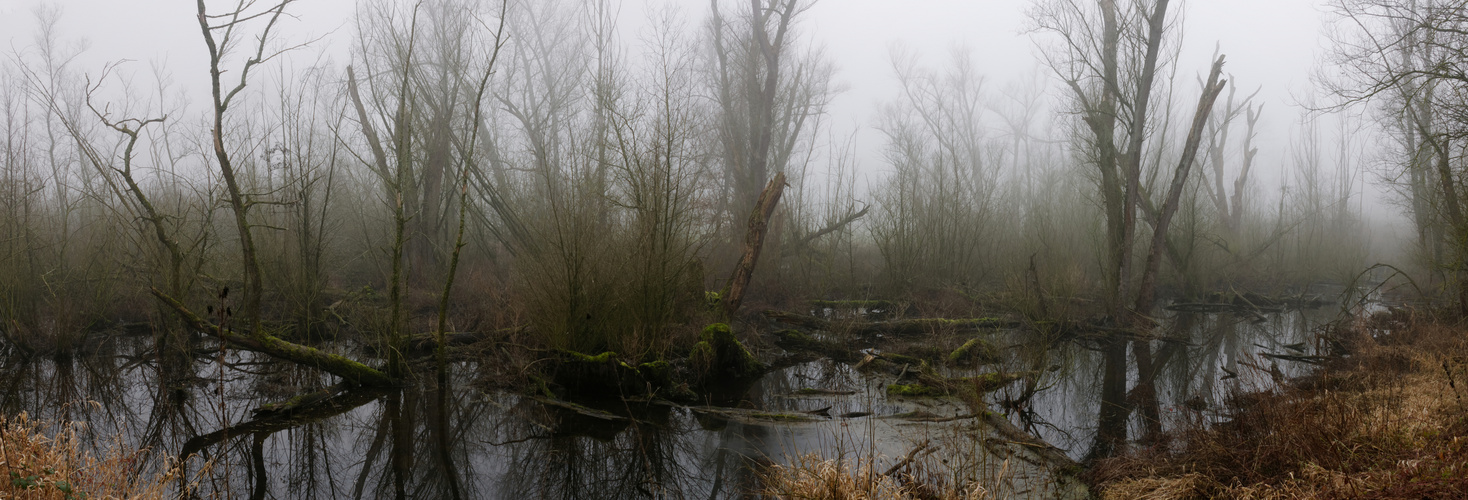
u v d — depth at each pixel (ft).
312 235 43.80
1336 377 28.68
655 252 34.12
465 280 50.14
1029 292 47.98
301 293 39.88
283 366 35.96
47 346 38.91
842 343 40.70
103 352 39.19
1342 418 19.31
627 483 22.22
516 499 21.12
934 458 21.91
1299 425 19.04
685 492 21.47
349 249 55.01
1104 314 50.93
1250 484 17.56
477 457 24.50
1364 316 44.45
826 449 23.89
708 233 41.19
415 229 52.42
